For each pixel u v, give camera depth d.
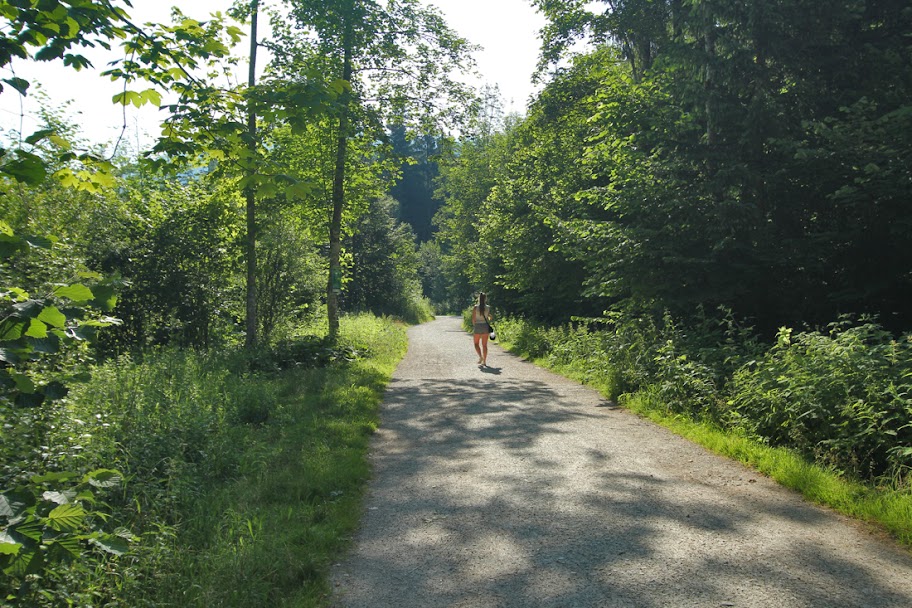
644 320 11.96
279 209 15.84
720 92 11.11
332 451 6.89
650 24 18.28
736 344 9.45
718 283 10.80
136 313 14.12
